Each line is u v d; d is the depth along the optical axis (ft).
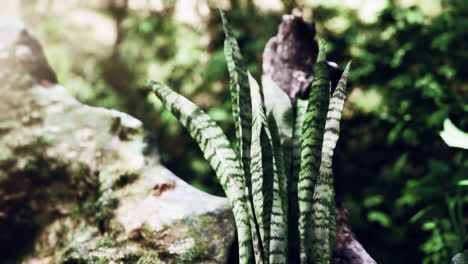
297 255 5.67
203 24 14.15
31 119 6.93
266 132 5.36
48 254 6.57
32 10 14.69
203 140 5.66
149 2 14.55
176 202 6.09
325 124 5.41
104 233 6.26
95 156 6.59
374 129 12.65
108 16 14.84
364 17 12.75
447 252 9.03
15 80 7.03
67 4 14.85
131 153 6.47
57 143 6.78
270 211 5.32
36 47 7.39
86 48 14.53
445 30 12.09
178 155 13.58
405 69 12.41
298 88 6.42
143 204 6.18
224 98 13.53
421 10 12.39
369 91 12.58
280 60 6.60
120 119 6.66
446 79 11.97
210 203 6.03
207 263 5.70
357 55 12.78
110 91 14.37
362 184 12.74
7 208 6.83
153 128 13.89
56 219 6.68
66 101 7.02
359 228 12.50
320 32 13.03
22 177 6.81
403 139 12.35
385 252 12.33
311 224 5.33
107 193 6.38
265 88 6.23
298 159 5.77
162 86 5.87
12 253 6.84
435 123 11.06
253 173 5.38
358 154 12.76
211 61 13.76
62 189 6.70
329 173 5.30
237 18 13.80
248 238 5.34
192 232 5.85
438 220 9.32
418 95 11.93
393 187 12.46
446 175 8.95
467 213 10.02
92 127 6.77
